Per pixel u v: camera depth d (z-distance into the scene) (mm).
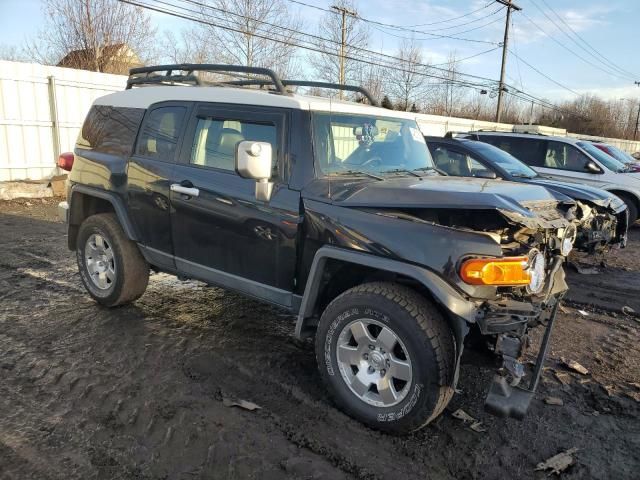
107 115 4926
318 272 3363
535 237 3350
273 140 3668
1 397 3344
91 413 3207
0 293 5293
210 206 3910
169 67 4656
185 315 4879
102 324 4586
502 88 35281
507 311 2873
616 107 86625
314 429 3152
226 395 3486
